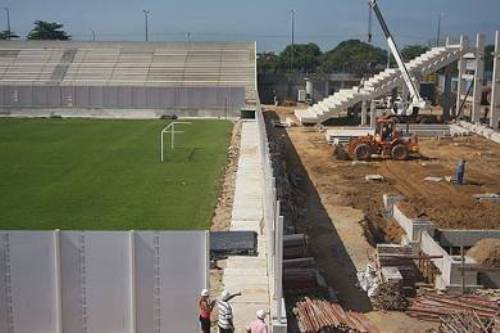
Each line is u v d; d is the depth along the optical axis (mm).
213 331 16094
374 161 43562
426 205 29922
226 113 70500
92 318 15320
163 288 15273
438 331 16641
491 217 27797
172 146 45812
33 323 15305
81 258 15094
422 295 19453
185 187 32656
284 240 20906
